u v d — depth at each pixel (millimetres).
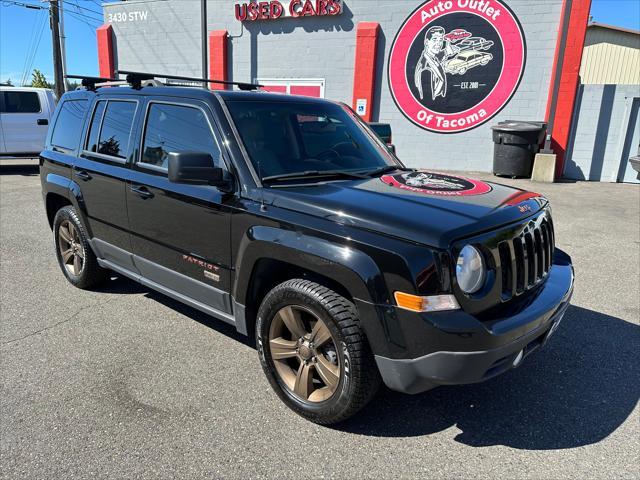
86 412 2912
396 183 3232
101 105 4359
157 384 3225
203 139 3363
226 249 3148
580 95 12523
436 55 13617
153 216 3660
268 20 15539
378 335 2479
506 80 13023
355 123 4160
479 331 2350
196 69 17188
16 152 14047
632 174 12562
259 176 3072
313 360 2848
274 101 3674
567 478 2467
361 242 2500
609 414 3002
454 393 3211
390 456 2609
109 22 18281
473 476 2473
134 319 4223
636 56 24203
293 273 3027
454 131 13883
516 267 2711
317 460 2564
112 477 2410
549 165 12188
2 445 2619
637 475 2488
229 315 3311
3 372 3338
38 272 5418
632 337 4020
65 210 4746
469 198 2930
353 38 14578
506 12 12672
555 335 4043
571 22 11875
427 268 2357
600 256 6242
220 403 3035
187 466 2494
